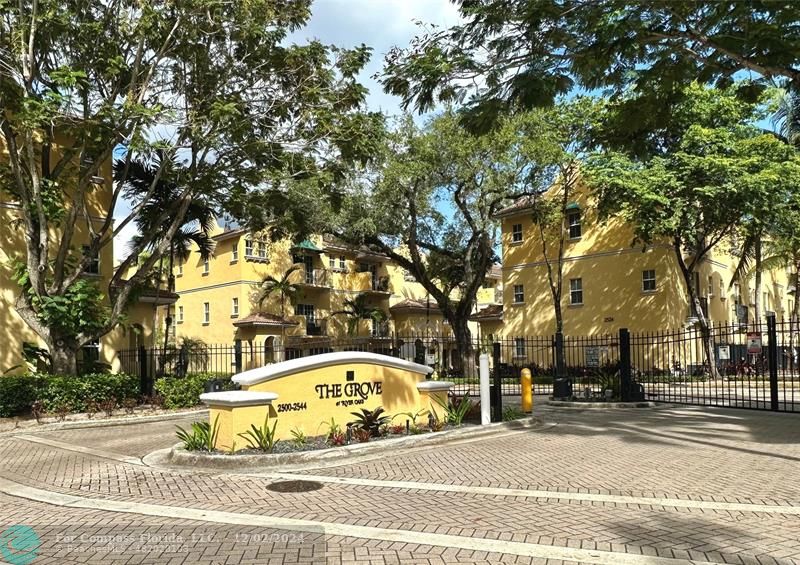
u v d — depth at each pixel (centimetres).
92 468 913
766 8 909
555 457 913
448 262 3825
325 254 4241
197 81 1672
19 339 1911
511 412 1317
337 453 912
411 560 486
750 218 2420
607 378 1773
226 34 1616
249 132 1688
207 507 657
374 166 2647
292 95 1684
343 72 1698
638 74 1142
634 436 1101
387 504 655
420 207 2875
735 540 526
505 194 2805
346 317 4297
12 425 1398
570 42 1005
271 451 909
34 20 1396
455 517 602
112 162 2198
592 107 2550
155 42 1563
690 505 637
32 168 1518
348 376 1074
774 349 1450
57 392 1523
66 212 1631
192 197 1822
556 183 3188
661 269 2978
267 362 3666
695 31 978
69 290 1609
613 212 2672
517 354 3566
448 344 4072
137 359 2275
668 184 2333
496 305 4456
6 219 1906
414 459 909
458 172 2688
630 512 613
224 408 930
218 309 3950
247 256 3800
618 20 942
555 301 3053
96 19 1566
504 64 1042
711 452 930
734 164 2219
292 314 3978
